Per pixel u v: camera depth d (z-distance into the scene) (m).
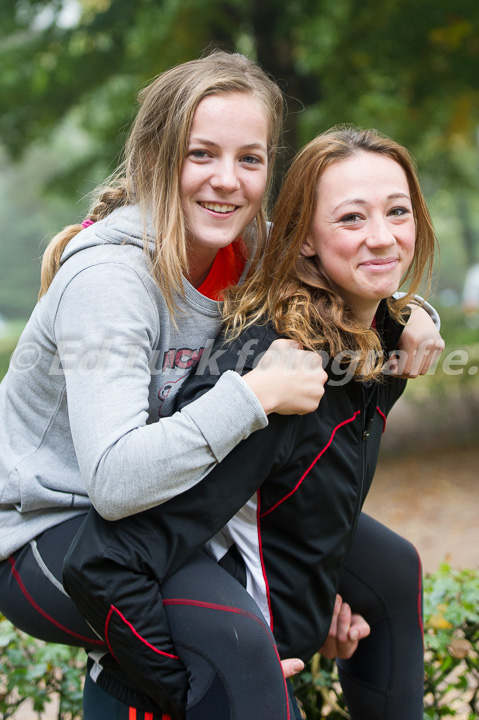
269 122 1.85
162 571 1.55
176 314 1.73
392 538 2.01
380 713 1.96
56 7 9.27
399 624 1.96
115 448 1.48
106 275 1.63
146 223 1.71
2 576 1.80
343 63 9.23
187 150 1.73
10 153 10.76
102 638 1.58
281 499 1.68
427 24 7.98
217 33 9.08
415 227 1.82
